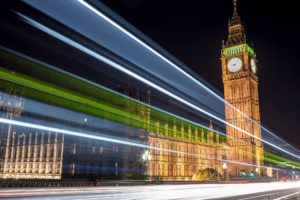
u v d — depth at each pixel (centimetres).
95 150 9425
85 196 2456
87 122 9350
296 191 4656
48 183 4084
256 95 15788
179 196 2866
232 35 16200
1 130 11281
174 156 12194
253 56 16050
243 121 14850
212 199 2872
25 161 10975
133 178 7669
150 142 11106
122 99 10344
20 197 2220
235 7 16812
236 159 14500
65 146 9600
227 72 15750
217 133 14850
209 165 13900
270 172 14862
